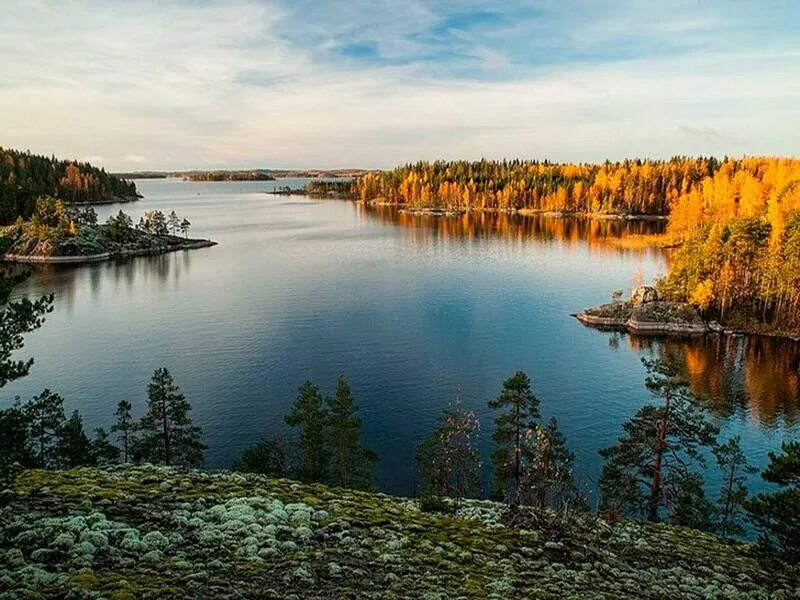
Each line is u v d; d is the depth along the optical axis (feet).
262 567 52.37
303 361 245.45
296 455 153.28
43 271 478.18
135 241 594.24
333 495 81.76
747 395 210.59
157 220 649.61
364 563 57.00
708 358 253.85
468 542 68.03
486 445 169.27
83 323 308.81
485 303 350.02
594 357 254.47
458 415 137.18
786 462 67.82
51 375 231.91
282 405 199.82
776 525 71.31
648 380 115.65
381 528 68.59
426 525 73.05
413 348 262.88
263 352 257.34
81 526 54.54
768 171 654.94
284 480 86.79
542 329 296.92
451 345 268.00
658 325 295.07
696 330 291.79
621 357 254.47
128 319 316.19
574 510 84.48
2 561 46.26
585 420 190.29
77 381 225.97
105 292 390.21
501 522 78.54
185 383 221.05
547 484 99.30
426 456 135.44
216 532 59.11
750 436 177.78
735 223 325.83
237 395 208.95
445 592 51.47
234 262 511.40
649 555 72.54
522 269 464.24
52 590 42.14
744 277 315.78
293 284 408.05
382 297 364.79
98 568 47.75
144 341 274.98
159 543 54.44
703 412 193.98
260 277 437.58
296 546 58.90
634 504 119.96
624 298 358.84
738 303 316.40
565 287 395.96
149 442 136.15
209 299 363.76
